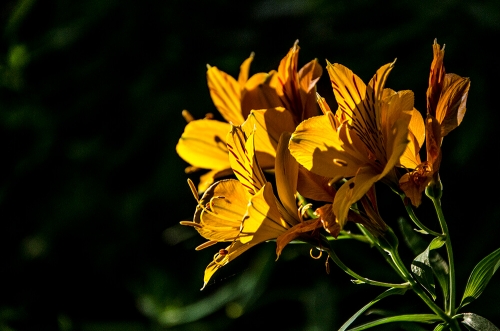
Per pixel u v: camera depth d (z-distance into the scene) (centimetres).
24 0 142
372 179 74
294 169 78
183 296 138
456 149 119
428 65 123
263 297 135
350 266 130
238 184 78
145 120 139
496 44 123
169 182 138
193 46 142
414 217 77
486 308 121
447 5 121
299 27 140
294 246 129
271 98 84
